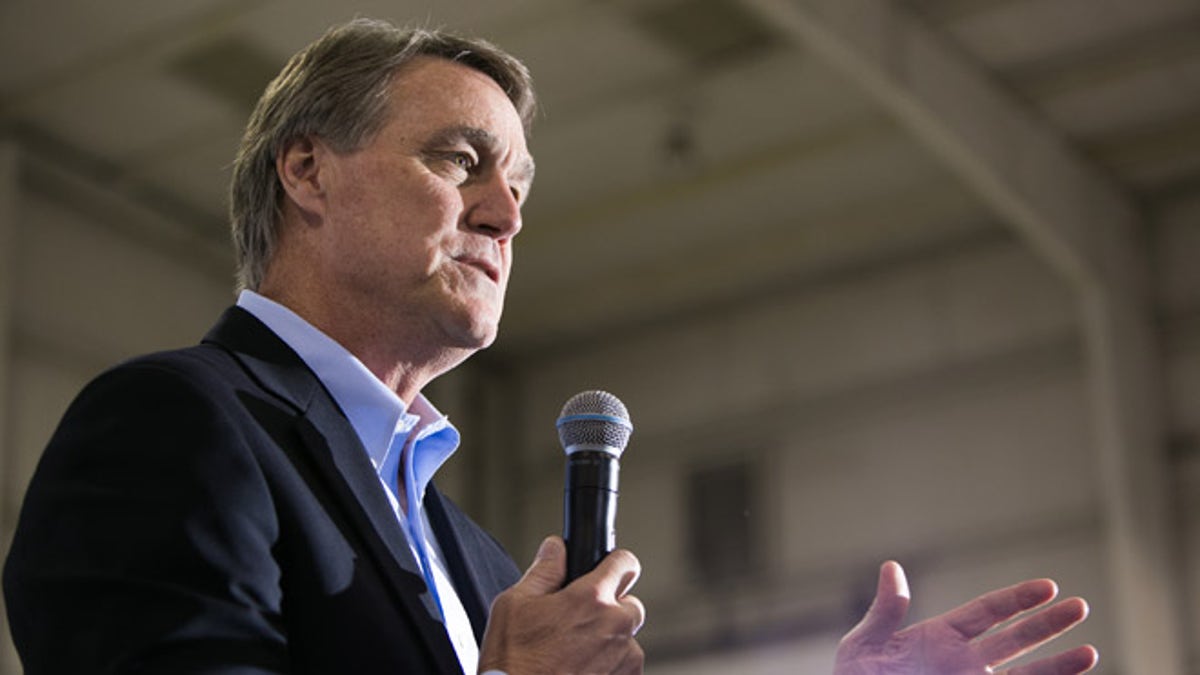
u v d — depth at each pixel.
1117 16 9.02
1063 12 9.00
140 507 1.45
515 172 1.99
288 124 1.91
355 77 1.90
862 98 9.68
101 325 10.20
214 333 1.79
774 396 11.58
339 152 1.88
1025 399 10.71
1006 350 10.84
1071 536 10.30
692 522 11.66
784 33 9.01
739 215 10.98
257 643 1.44
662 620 11.56
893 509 10.95
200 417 1.53
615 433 1.68
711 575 11.47
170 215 10.57
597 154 10.29
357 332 1.86
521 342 12.47
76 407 1.55
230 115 9.66
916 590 10.71
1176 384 10.37
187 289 10.79
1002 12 9.02
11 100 9.49
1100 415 10.12
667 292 11.86
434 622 1.59
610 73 9.45
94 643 1.39
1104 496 10.16
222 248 10.90
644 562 11.77
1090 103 9.84
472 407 12.40
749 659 11.13
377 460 1.80
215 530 1.46
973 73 9.48
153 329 10.51
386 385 1.88
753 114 9.88
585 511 1.64
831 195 10.75
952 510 10.75
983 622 1.89
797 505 11.30
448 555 1.92
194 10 8.74
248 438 1.56
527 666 1.48
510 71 2.00
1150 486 10.05
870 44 8.71
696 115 9.85
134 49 8.99
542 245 11.33
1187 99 9.78
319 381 1.76
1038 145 9.95
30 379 9.73
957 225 11.01
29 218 9.93
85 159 10.04
